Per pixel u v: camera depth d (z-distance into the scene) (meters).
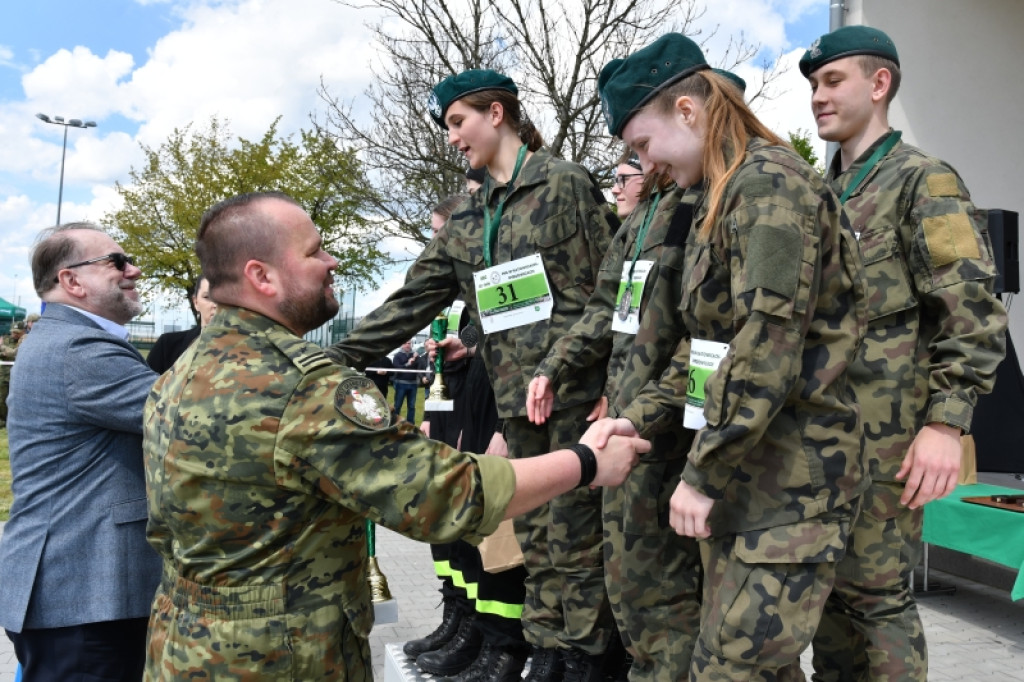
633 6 11.20
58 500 2.34
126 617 2.35
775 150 1.78
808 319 1.69
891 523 2.24
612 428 1.92
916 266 2.25
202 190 22.20
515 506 1.62
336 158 13.77
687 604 2.42
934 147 6.11
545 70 11.51
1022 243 6.50
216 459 1.50
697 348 1.97
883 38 2.40
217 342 1.61
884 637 2.21
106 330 2.56
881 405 2.26
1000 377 5.01
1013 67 6.39
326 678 1.54
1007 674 3.79
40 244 2.57
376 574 4.58
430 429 4.14
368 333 2.99
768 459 1.78
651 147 1.95
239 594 1.52
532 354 2.78
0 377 13.89
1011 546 4.08
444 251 3.04
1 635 4.68
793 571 1.76
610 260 2.65
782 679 1.93
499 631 3.14
